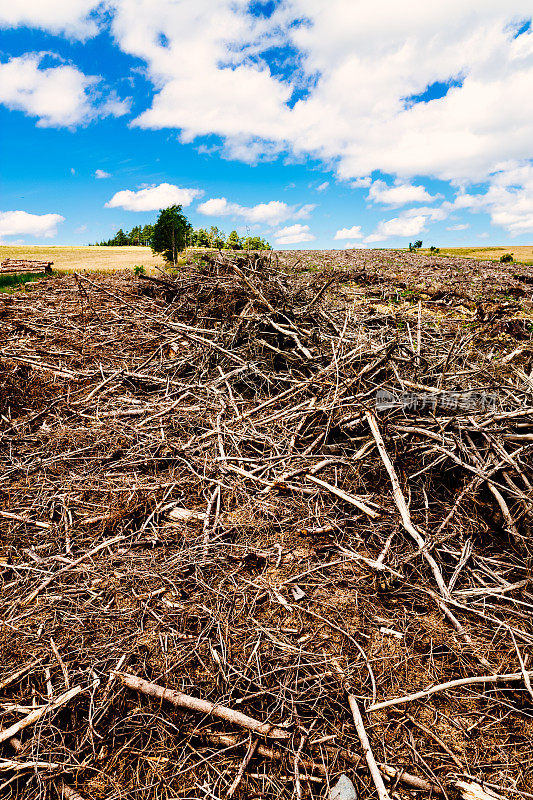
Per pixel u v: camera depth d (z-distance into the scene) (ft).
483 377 17.06
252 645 8.61
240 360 19.16
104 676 7.96
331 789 6.53
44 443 15.80
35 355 22.50
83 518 12.44
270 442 14.97
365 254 149.28
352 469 13.14
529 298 47.52
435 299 44.21
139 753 7.02
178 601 9.67
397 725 7.43
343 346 17.63
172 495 13.41
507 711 7.72
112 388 19.35
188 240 83.51
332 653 8.64
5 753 7.00
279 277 23.95
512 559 10.68
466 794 6.51
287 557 11.07
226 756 7.00
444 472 12.81
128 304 28.27
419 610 9.77
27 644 8.55
